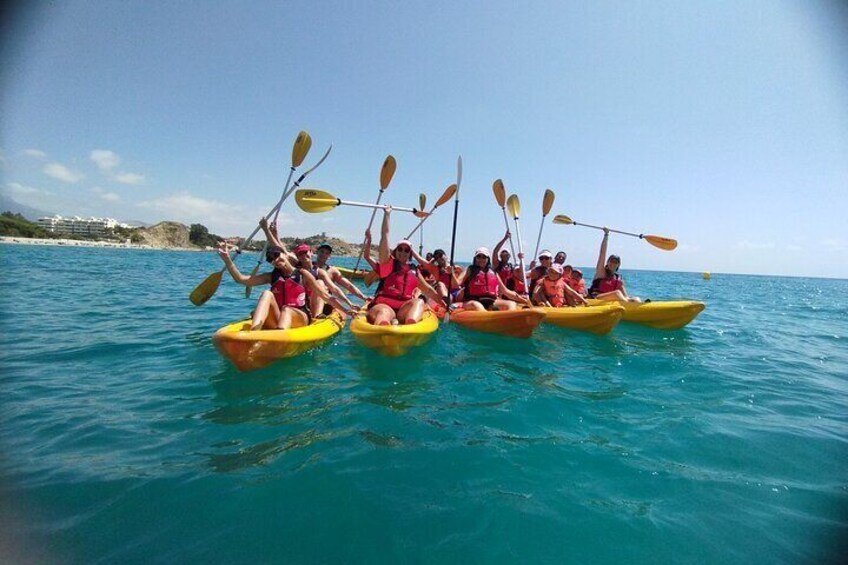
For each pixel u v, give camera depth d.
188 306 9.09
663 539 2.05
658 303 7.84
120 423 3.12
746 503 2.36
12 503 2.16
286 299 5.14
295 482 2.39
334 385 4.05
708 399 4.14
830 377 5.20
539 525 2.12
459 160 7.33
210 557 1.84
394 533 2.02
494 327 6.38
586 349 6.04
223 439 2.90
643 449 2.97
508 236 9.41
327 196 6.27
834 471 2.75
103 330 6.30
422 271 8.98
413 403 3.67
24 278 13.40
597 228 9.72
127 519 2.06
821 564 1.90
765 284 45.66
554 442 3.02
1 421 3.11
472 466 2.63
